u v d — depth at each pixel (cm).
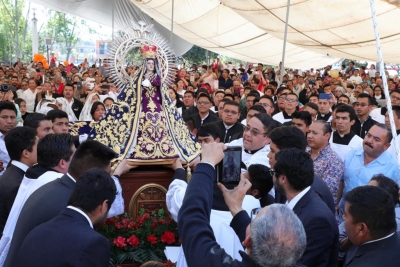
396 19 1211
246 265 225
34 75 1661
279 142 385
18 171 424
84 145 348
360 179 496
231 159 292
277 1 1238
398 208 393
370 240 294
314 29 1323
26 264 278
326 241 309
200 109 825
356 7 1198
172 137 473
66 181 341
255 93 942
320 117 866
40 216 320
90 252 276
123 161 441
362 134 789
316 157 516
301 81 1540
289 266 217
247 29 2008
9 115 601
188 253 240
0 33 4816
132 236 418
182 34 2128
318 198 328
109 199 299
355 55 1464
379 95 1488
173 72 502
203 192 256
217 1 1867
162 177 452
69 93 1047
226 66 2456
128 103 470
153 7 1908
